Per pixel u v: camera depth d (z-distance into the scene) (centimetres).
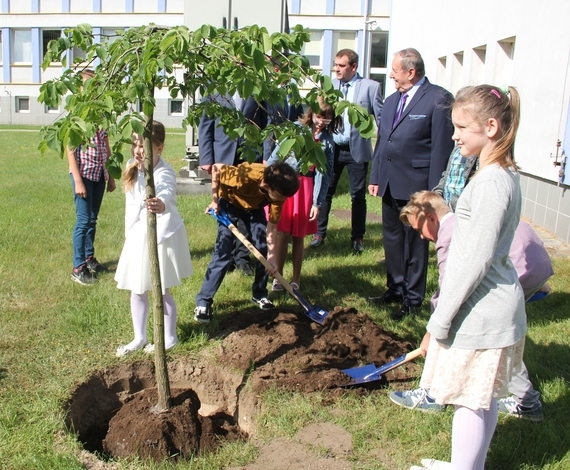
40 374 382
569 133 720
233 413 388
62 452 306
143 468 306
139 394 369
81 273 548
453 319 260
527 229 354
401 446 317
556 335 451
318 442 322
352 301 529
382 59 2675
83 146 272
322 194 533
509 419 340
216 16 848
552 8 771
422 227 322
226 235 462
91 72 346
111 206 866
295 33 299
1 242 656
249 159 358
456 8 1201
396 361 364
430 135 477
